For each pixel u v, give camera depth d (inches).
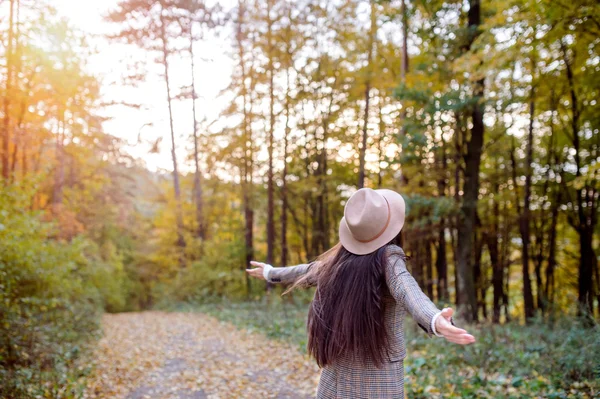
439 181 561.0
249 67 735.7
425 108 410.0
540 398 164.2
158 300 907.4
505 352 229.1
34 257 247.6
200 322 515.5
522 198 654.5
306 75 689.6
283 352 300.7
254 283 762.2
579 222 568.7
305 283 82.5
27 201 280.5
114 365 261.7
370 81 573.0
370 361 69.8
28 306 240.8
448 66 407.2
